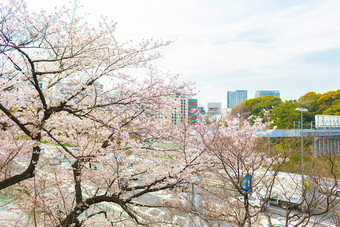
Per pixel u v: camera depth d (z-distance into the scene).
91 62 5.94
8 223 7.41
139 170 7.59
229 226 9.82
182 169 6.78
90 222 8.50
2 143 5.89
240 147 7.22
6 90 5.74
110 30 5.55
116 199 6.75
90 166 7.01
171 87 6.20
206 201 7.08
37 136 5.55
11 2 4.41
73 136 6.88
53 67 6.31
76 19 5.12
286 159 7.56
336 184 7.14
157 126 6.71
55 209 6.86
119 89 6.21
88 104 6.52
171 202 7.54
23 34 4.89
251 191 6.52
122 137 5.94
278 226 13.88
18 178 5.46
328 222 13.52
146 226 6.78
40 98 5.47
